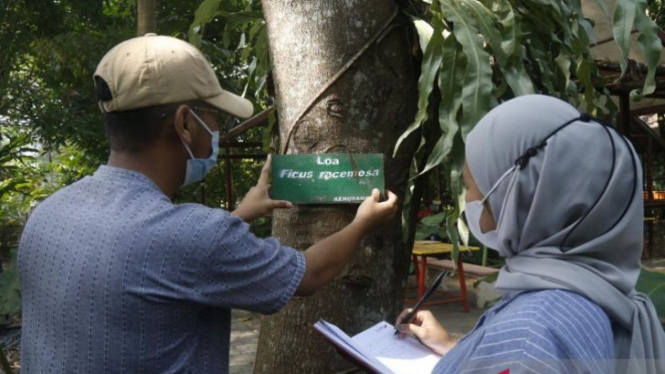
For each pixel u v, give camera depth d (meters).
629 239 1.04
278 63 1.94
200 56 1.38
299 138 1.87
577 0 2.14
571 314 0.95
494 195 1.11
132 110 1.32
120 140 1.35
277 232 1.92
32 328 1.33
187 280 1.22
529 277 1.02
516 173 1.06
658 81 5.55
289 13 1.90
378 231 1.88
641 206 1.06
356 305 1.86
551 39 2.07
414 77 1.93
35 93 8.62
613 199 1.02
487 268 6.18
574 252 1.02
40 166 11.37
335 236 1.51
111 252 1.23
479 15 1.81
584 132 1.05
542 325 0.93
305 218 1.84
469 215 1.22
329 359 1.86
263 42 2.60
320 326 1.53
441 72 1.78
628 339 1.02
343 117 1.84
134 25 9.69
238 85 9.88
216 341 1.31
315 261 1.42
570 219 1.04
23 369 1.36
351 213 1.81
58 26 9.41
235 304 1.27
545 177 1.03
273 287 1.30
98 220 1.27
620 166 1.03
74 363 1.24
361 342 1.56
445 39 1.79
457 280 7.54
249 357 4.97
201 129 1.38
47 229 1.33
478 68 1.73
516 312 0.97
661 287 2.40
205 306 1.27
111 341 1.22
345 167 1.76
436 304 6.44
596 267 1.02
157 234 1.23
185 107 1.34
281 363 1.91
